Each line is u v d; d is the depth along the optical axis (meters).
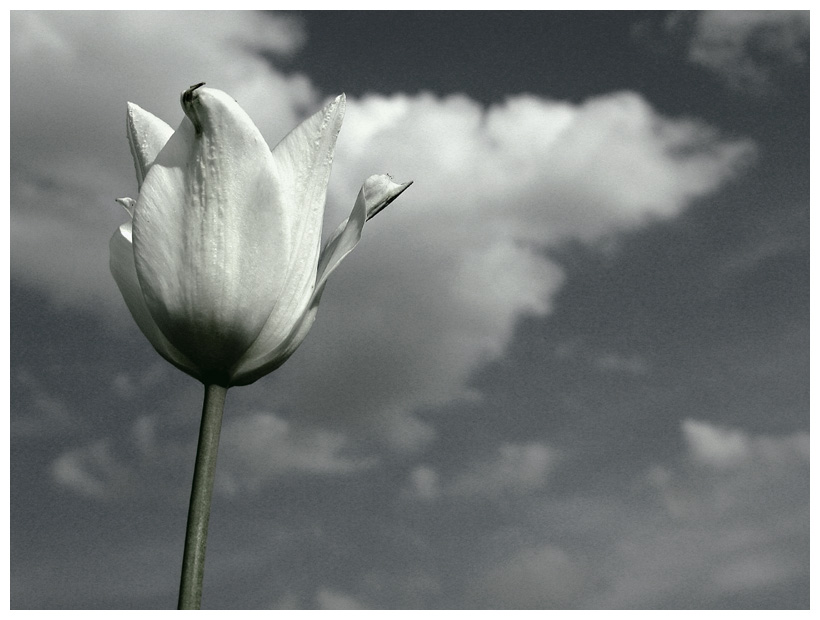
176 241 0.26
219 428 0.26
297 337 0.27
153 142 0.29
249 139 0.26
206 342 0.26
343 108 0.28
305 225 0.27
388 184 0.29
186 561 0.23
